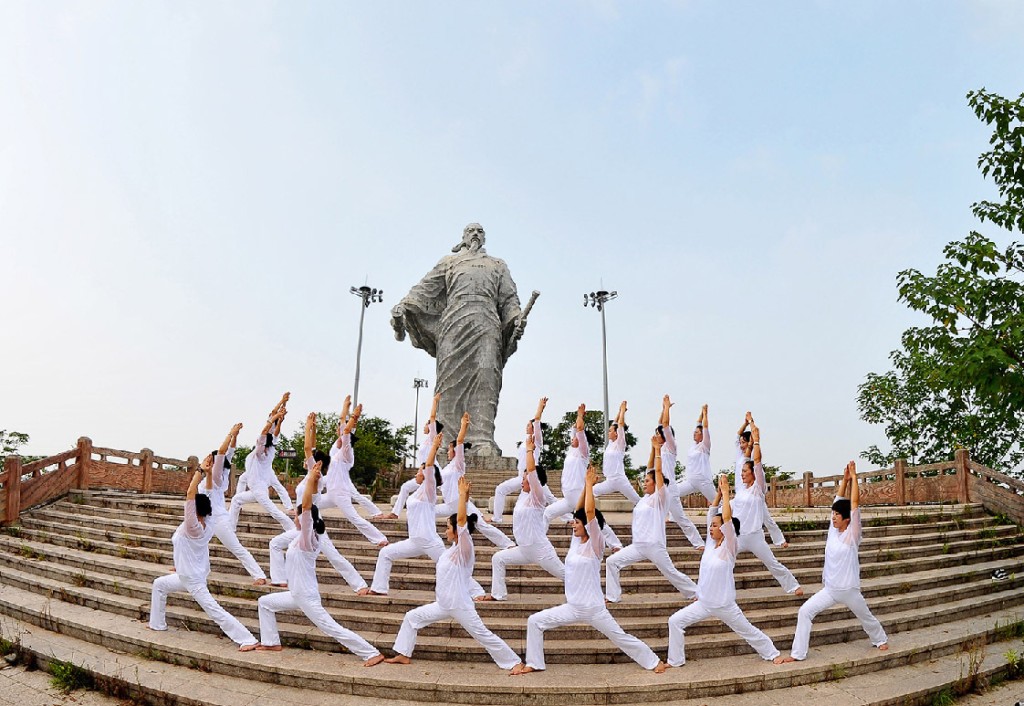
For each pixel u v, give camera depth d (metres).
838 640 9.51
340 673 7.86
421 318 25.14
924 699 8.04
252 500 12.53
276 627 8.74
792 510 18.55
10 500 15.26
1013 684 8.77
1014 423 12.60
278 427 13.24
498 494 13.10
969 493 16.64
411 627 8.27
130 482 18.27
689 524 12.02
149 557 12.12
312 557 8.56
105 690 8.25
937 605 11.07
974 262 11.48
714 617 8.67
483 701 7.57
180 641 9.01
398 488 23.97
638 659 8.21
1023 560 14.03
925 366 13.12
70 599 11.05
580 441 12.45
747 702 7.65
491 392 23.92
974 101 11.71
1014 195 11.66
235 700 7.54
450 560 8.12
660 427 12.26
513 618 9.45
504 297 25.22
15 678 8.76
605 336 30.28
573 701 7.56
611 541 11.51
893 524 14.59
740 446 12.17
